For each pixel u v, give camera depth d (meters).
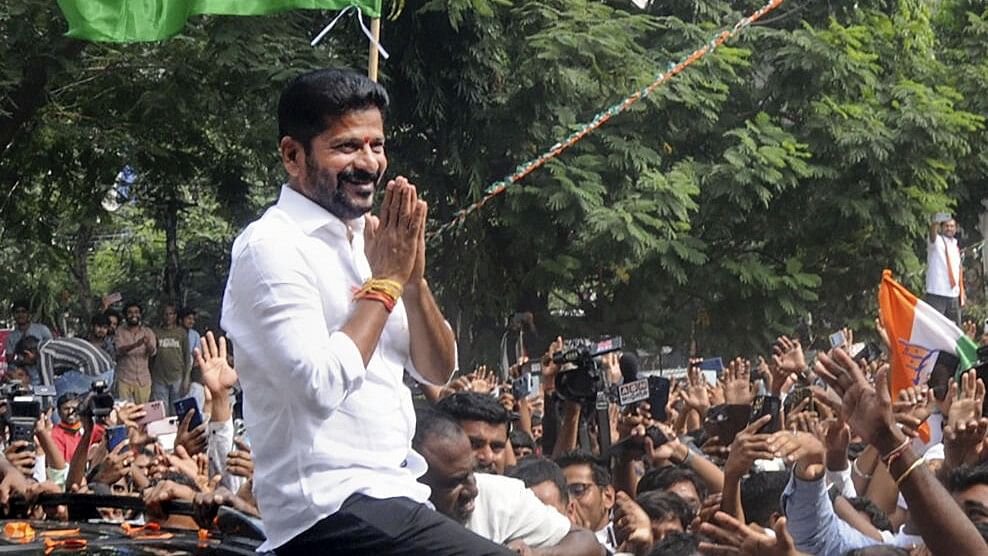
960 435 6.25
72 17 7.53
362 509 3.77
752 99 20.89
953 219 21.88
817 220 20.77
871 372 9.78
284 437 3.81
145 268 27.66
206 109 17.94
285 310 3.75
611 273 20.44
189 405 7.49
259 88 17.12
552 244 19.56
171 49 17.70
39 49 16.38
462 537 3.81
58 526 4.98
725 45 20.55
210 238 26.20
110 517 6.57
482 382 9.75
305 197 3.97
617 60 19.27
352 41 18.94
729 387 8.52
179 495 5.01
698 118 19.92
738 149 19.48
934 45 23.30
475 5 18.39
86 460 7.93
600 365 8.86
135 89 18.83
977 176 22.02
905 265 20.91
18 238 20.67
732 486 5.86
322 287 3.87
